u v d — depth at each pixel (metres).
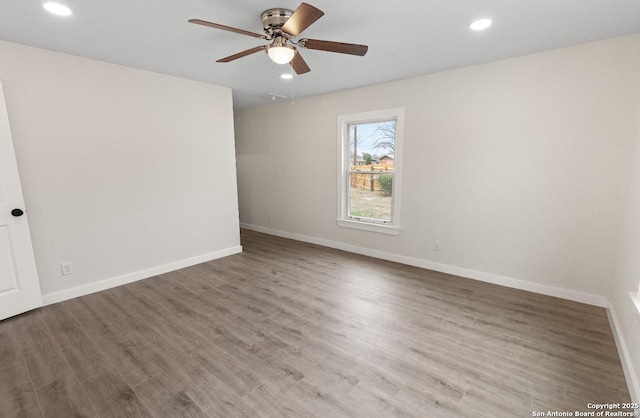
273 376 1.83
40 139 2.66
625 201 2.46
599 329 2.31
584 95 2.57
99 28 2.21
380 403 1.62
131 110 3.20
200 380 1.80
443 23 2.14
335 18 2.06
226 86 3.98
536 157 2.85
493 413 1.55
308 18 1.66
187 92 3.64
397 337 2.24
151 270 3.49
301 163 4.90
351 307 2.71
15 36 2.35
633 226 2.08
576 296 2.78
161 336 2.26
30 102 2.59
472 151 3.20
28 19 2.06
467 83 3.14
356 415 1.54
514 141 2.94
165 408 1.59
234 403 1.62
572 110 2.63
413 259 3.82
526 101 2.84
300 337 2.24
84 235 2.98
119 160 3.16
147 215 3.43
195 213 3.88
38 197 2.69
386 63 3.02
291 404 1.62
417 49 2.64
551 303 2.75
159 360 1.98
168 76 3.46
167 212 3.60
